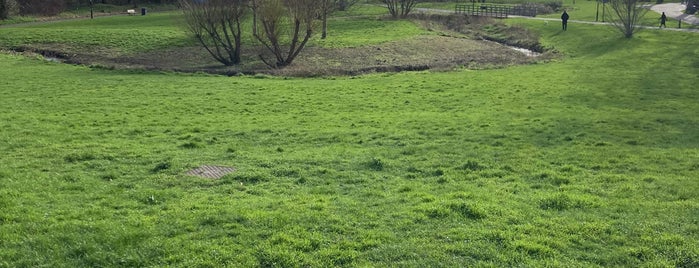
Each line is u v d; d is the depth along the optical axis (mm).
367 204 14531
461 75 45469
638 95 35719
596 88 38312
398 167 18875
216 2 52625
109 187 16172
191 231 12609
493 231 12352
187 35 59312
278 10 51594
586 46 62906
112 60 55125
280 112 31094
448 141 23172
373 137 24188
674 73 44625
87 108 31188
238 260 11188
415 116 29344
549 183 16922
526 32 75750
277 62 53406
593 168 18812
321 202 14648
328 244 11859
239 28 54438
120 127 26016
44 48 60062
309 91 38062
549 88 38469
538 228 12594
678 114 29484
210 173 17969
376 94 36938
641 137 23766
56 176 17188
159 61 55594
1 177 16891
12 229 12516
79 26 76562
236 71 47875
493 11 98062
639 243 11852
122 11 107375
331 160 19641
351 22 83500
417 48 63344
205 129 25750
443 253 11383
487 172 18094
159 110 30953
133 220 13180
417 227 12758
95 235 12219
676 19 80375
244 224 12914
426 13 94938
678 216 13438
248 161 19516
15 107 30906
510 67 50844
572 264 10891
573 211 13969
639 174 17922
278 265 10984
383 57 58094
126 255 11375
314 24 54656
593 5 111812
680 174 17891
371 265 10945
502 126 26172
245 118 28984
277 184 16812
